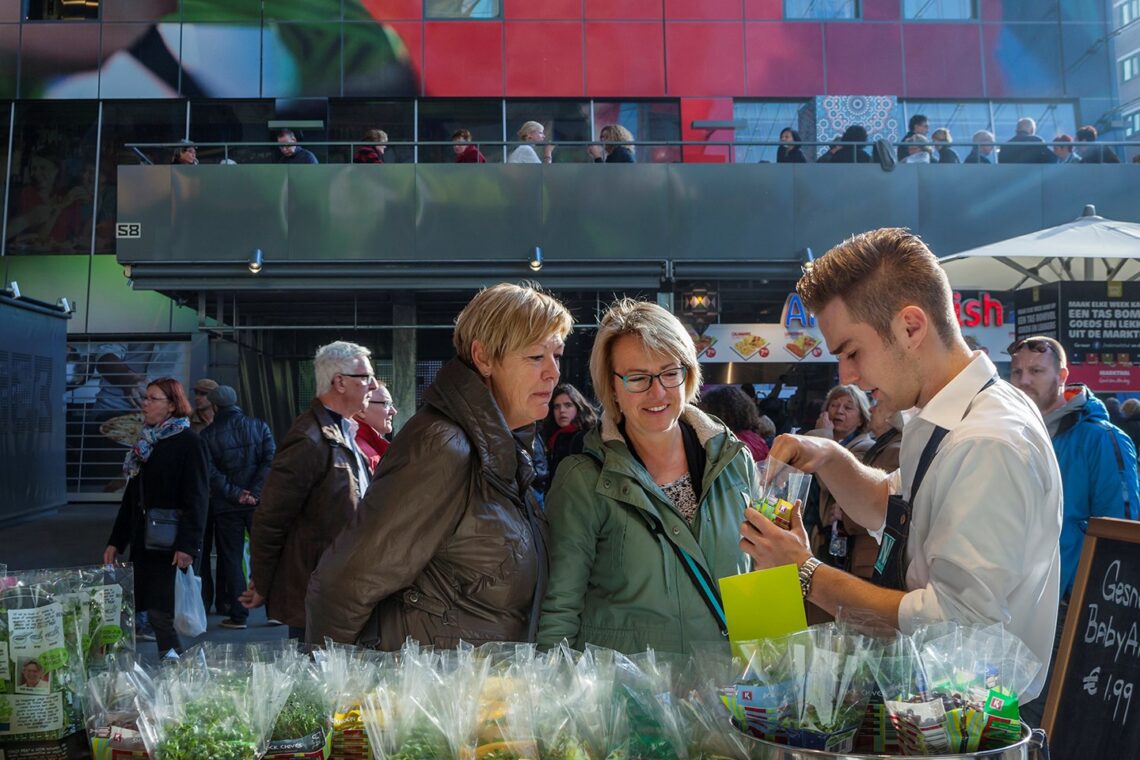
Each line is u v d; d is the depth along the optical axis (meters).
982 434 1.60
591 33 15.45
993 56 15.55
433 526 2.08
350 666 1.65
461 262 12.50
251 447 7.16
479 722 1.48
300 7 15.48
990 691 1.32
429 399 2.26
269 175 12.38
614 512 2.40
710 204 12.63
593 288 12.66
